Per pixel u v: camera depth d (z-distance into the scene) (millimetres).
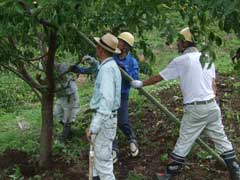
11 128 8695
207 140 6848
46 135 6391
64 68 6629
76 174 6230
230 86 8883
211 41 4102
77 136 7480
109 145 5336
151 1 4230
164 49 12203
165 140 7031
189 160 6426
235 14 3438
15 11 4281
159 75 5648
